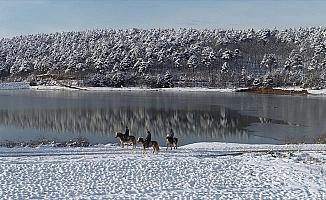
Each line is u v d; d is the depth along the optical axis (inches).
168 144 1300.4
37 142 1406.3
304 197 774.5
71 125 1959.9
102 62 5354.3
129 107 2701.8
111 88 4800.7
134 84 4940.9
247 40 6732.3
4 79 5920.3
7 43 7613.2
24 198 756.0
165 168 979.3
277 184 858.1
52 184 844.0
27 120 2107.5
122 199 762.2
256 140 1574.8
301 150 1202.6
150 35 6865.2
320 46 5007.4
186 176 916.0
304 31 6943.9
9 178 876.0
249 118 2193.7
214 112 2449.6
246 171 958.4
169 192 804.0
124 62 5295.3
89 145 1337.4
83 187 828.6
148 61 5310.0
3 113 2365.9
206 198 770.2
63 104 2893.7
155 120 2133.4
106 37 7116.1
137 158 1077.1
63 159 1051.3
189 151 1190.9
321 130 1791.3
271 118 2191.2
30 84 5270.7
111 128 1881.2
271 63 5442.9
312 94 3927.2
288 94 3959.2
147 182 868.0
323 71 4448.8
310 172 944.9
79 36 7460.6
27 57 6560.0
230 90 4375.0
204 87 4672.7
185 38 6599.4
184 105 2837.1
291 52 5708.7
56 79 5467.5
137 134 1726.1
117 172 938.1
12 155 1097.4
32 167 965.8
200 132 1780.3
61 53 6127.0
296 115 2304.4
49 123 2015.3
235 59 5802.2
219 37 6712.6
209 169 975.6
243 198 770.8
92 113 2391.7
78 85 5002.5
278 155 1131.3
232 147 1264.8
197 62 5378.9
